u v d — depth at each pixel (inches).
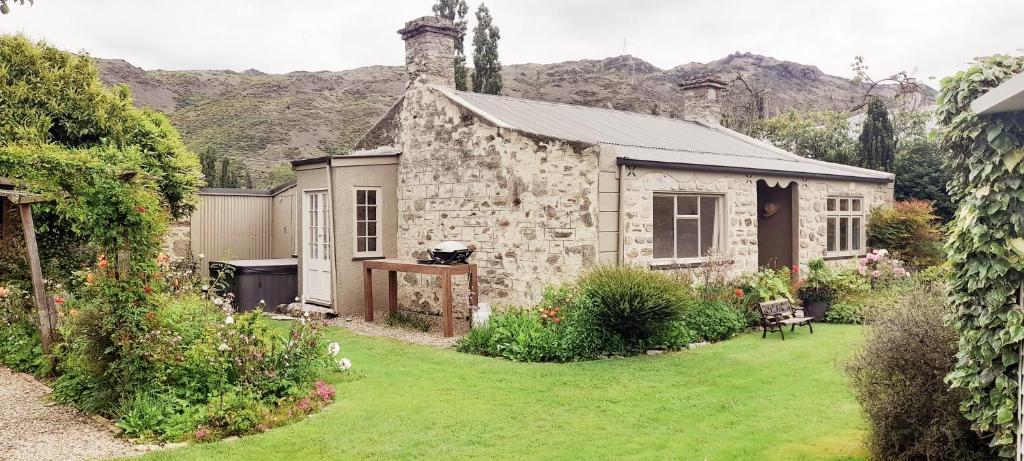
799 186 534.0
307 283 537.6
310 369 286.5
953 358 184.5
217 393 247.0
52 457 202.5
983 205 169.3
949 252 181.5
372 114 2069.4
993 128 164.2
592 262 388.5
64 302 328.2
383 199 528.7
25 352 320.2
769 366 329.7
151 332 252.2
